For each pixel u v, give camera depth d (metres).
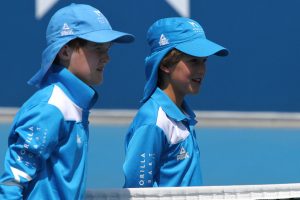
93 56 9.32
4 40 31.27
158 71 11.70
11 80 31.44
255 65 33.19
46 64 9.21
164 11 32.28
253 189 9.21
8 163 8.59
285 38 33.34
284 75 33.50
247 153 27.39
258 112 33.38
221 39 32.75
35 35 31.47
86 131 9.27
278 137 30.66
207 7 32.50
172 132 10.98
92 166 24.34
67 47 9.32
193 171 11.16
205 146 28.58
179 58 11.41
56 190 8.77
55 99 8.85
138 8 32.12
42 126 8.59
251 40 33.06
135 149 10.64
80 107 9.09
